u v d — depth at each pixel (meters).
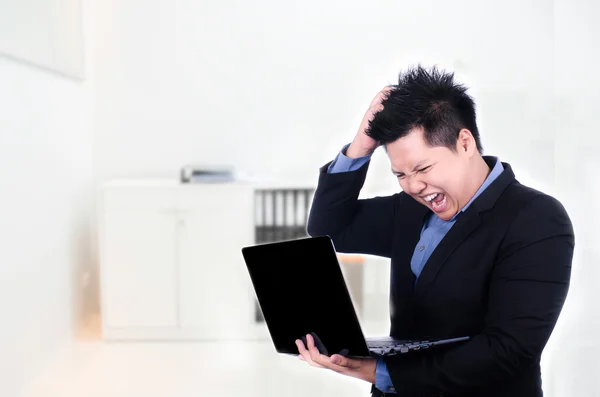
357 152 1.45
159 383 3.06
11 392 2.70
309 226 1.55
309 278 1.26
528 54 3.79
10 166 2.71
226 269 3.71
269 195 3.71
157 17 4.06
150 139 4.13
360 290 3.85
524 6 3.81
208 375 3.18
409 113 1.30
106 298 3.70
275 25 4.06
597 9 3.44
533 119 3.60
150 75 4.09
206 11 4.06
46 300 3.20
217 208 3.67
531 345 1.20
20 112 2.84
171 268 3.70
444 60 3.94
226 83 4.10
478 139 1.35
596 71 3.38
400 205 1.49
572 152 3.35
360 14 4.03
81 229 3.87
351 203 1.51
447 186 1.32
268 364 3.35
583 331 2.68
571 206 3.13
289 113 4.11
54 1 3.28
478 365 1.22
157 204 3.67
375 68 4.05
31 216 2.98
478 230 1.29
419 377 1.26
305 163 4.14
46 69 3.20
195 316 3.72
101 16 4.04
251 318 3.74
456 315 1.31
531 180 3.38
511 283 1.23
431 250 1.39
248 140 4.13
